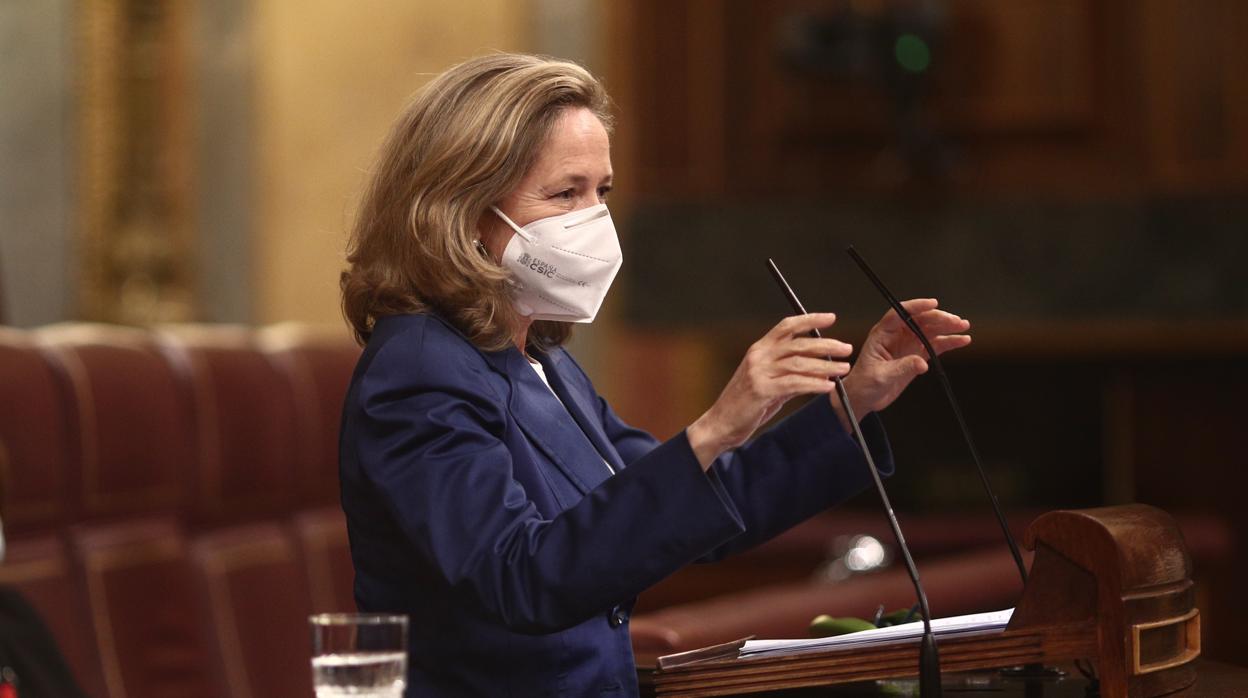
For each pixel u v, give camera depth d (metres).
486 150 7.61
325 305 27.31
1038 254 28.09
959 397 31.77
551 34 27.42
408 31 27.28
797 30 27.59
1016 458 31.59
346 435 7.41
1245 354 30.33
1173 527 7.38
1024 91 28.19
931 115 28.39
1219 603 29.17
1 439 14.41
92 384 15.73
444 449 6.98
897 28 27.53
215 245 27.53
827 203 28.47
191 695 16.06
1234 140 27.66
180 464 17.02
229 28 27.52
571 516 6.73
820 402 8.60
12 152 27.38
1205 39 27.75
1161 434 30.91
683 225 28.62
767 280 28.53
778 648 7.31
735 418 6.66
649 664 9.07
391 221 7.73
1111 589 6.81
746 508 8.50
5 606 11.18
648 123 28.62
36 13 27.28
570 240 7.72
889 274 28.36
